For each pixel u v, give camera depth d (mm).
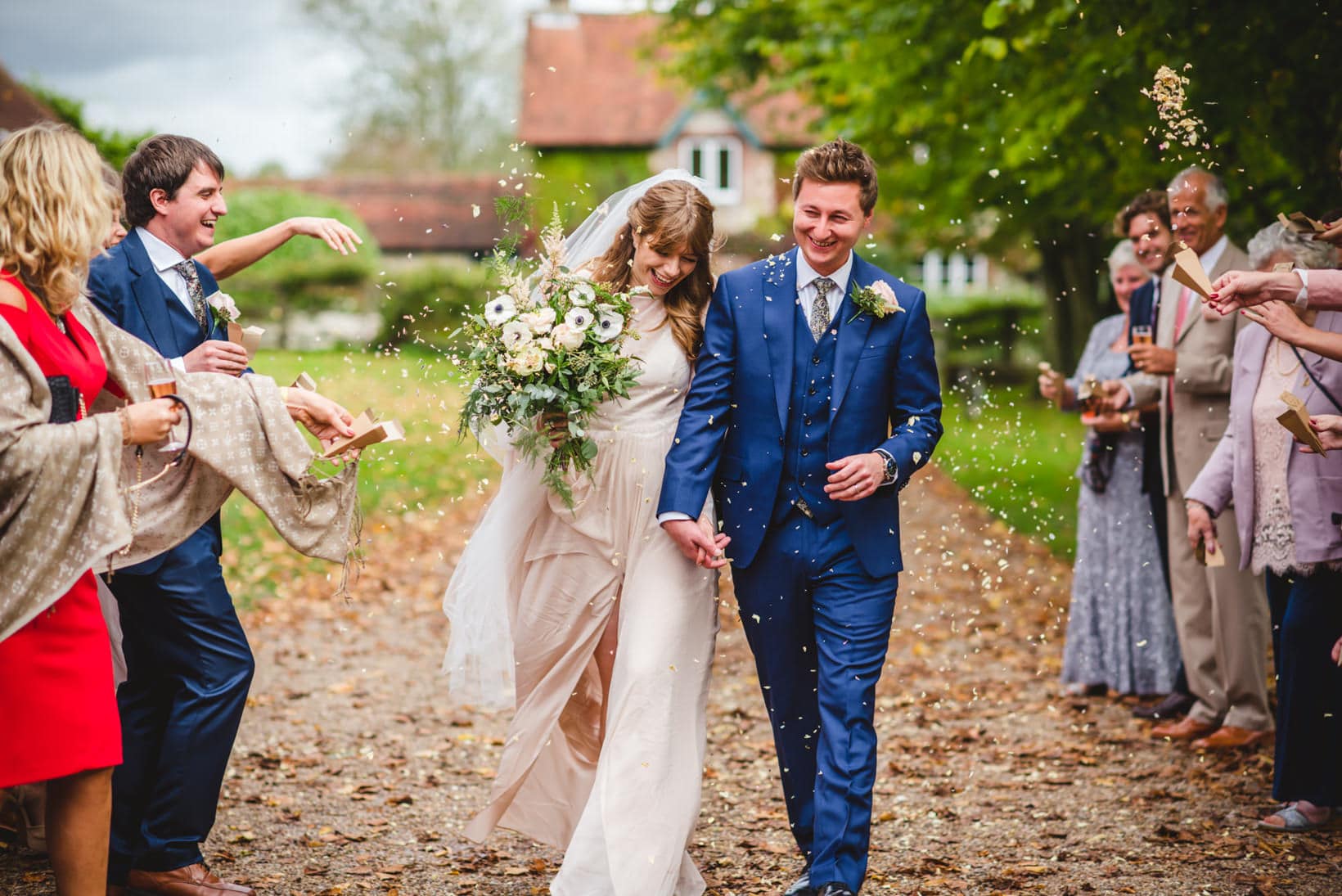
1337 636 4016
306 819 4344
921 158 13070
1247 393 4332
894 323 3553
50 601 2828
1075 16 7418
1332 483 4012
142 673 3646
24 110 17406
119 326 3594
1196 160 5453
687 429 3514
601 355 3434
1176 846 3996
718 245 3764
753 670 6711
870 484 3342
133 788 3588
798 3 12211
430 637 7418
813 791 3615
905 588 8664
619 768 3348
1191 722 5293
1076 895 3600
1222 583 5004
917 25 10031
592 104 36750
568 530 3664
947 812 4398
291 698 6035
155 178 3652
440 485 12477
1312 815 4121
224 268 4062
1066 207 10742
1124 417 5695
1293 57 5965
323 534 3617
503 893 3680
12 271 2910
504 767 3717
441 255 38031
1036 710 5816
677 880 3465
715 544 3441
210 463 3447
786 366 3527
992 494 11891
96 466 2859
